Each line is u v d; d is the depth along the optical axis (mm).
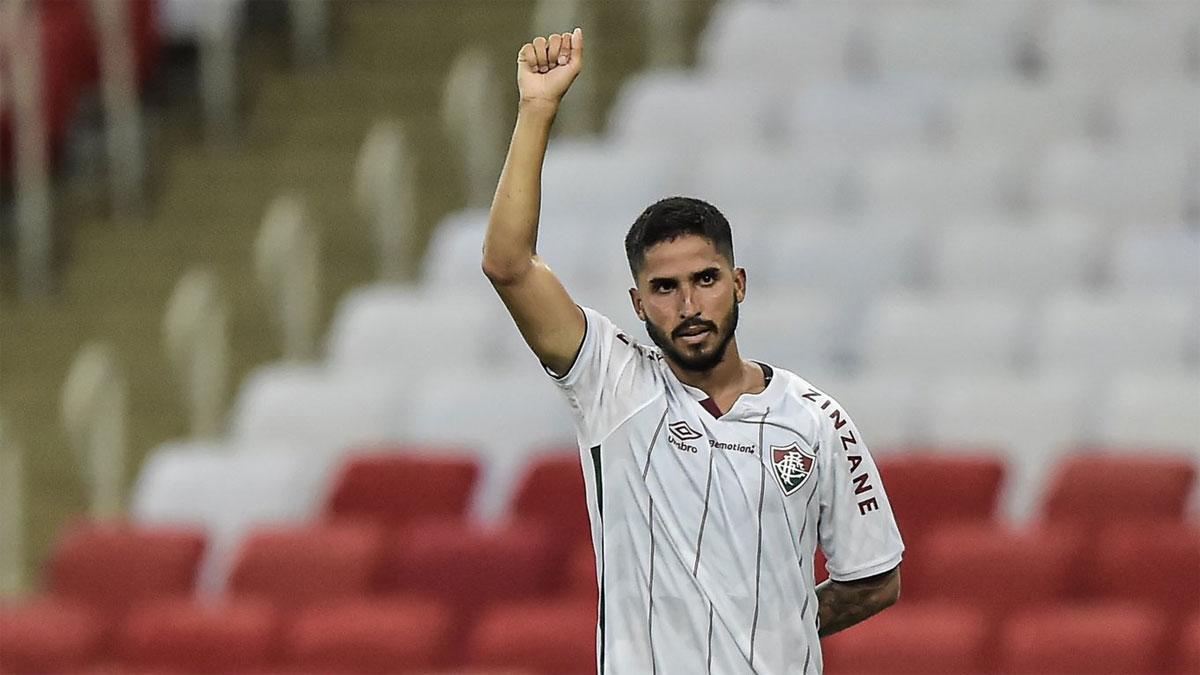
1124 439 31672
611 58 45406
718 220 13391
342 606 29141
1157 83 39594
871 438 31891
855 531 13859
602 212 37281
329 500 32156
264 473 33000
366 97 44969
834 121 39000
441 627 28688
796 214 36938
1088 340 33344
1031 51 41688
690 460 13398
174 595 31078
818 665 13617
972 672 26844
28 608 30609
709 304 13273
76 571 31328
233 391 39625
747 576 13297
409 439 34000
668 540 13359
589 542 30547
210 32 44375
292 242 39062
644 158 37844
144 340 40469
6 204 42688
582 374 13523
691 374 13539
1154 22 40406
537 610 28562
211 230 42500
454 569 30109
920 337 33688
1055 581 28281
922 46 41062
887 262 35188
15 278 41875
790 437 13461
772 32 41688
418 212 42688
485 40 45938
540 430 33469
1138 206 36594
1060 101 38500
